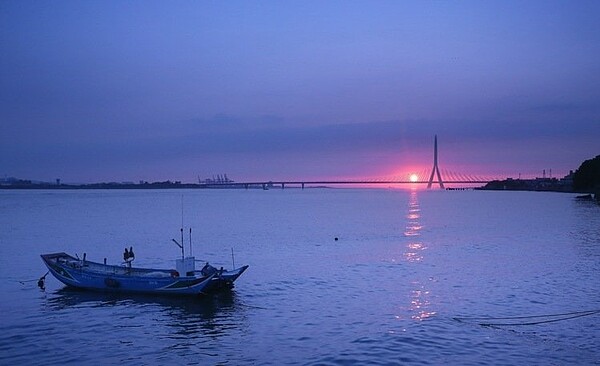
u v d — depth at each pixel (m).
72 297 44.50
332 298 43.22
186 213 158.12
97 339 33.44
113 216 144.12
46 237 91.38
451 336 32.34
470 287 46.34
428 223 117.06
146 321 37.31
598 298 41.41
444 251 70.69
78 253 72.19
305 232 98.56
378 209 178.62
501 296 42.59
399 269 56.66
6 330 35.34
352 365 28.05
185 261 45.25
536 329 33.53
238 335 33.84
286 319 37.22
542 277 50.16
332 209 181.12
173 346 31.95
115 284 45.34
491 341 31.31
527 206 178.50
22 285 49.66
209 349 31.30
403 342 31.38
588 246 72.44
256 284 49.06
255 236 91.88
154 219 133.00
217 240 86.00
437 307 39.50
